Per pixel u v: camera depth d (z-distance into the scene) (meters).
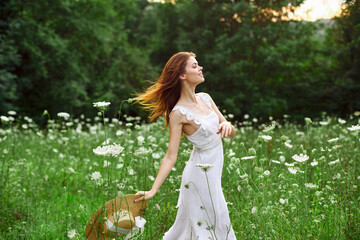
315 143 6.05
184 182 3.04
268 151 5.67
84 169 5.94
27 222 3.93
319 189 3.93
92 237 2.90
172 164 2.93
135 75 25.02
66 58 19.98
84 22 21.41
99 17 23.19
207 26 22.02
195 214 2.96
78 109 20.59
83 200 5.05
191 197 2.98
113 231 2.83
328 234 3.24
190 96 3.02
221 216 2.97
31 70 19.27
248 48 20.88
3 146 6.32
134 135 7.50
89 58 22.41
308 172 4.38
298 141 7.00
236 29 21.97
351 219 3.28
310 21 21.17
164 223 3.59
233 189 4.01
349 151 4.83
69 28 21.08
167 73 3.03
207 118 2.99
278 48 20.97
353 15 16.23
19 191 4.97
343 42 20.42
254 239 3.14
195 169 2.97
